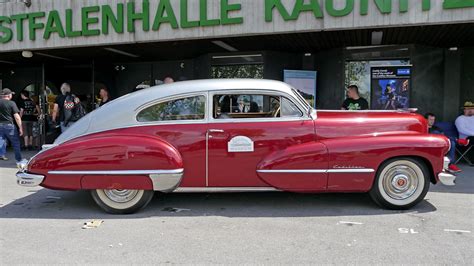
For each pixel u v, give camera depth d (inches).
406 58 372.2
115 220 190.5
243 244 156.9
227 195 234.8
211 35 312.7
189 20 315.6
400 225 178.2
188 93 200.8
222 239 162.9
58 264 139.7
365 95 386.6
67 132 205.6
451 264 136.7
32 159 198.1
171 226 180.2
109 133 200.4
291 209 205.5
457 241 158.4
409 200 199.6
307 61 422.9
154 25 323.0
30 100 475.5
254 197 229.8
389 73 378.3
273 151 198.2
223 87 201.8
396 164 198.1
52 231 175.2
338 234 167.3
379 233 167.9
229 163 198.4
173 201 223.0
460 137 339.9
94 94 467.5
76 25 342.6
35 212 205.5
